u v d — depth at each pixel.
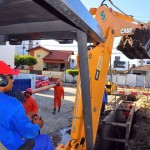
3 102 2.11
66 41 3.21
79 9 2.17
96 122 3.52
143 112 12.98
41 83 26.42
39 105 15.27
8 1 1.96
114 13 3.90
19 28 2.81
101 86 3.62
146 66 47.78
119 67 62.28
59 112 13.30
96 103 3.53
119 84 40.62
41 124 2.76
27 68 49.50
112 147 9.41
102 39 3.26
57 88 12.94
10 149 2.15
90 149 2.91
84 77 2.62
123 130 10.89
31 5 2.04
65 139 8.30
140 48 4.15
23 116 2.14
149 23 4.16
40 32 2.77
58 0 1.82
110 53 3.80
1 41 3.25
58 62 48.28
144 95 22.75
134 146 7.58
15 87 11.70
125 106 13.48
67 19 2.30
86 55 2.56
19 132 2.16
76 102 3.38
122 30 3.95
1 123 2.09
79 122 3.36
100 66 3.57
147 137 8.31
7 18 2.49
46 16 2.38
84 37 2.55
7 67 2.31
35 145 2.38
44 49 49.19
